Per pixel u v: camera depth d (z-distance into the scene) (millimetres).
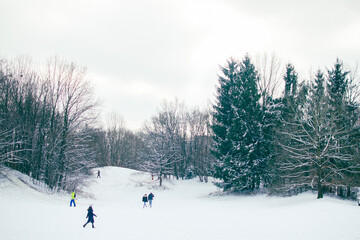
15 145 32531
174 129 66125
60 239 11602
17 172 32062
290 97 35062
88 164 38969
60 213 19016
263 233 12961
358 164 25391
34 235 11969
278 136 33344
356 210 17297
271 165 32719
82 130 37281
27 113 33594
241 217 18422
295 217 16625
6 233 11953
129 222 17125
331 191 31359
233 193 38125
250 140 36375
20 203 21500
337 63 33219
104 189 51531
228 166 36438
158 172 54344
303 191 30156
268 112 36406
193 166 64188
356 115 29750
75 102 35188
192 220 17891
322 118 25031
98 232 13578
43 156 33312
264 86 40094
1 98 30797
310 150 28328
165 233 13555
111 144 93500
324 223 14094
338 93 31656
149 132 63469
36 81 35281
